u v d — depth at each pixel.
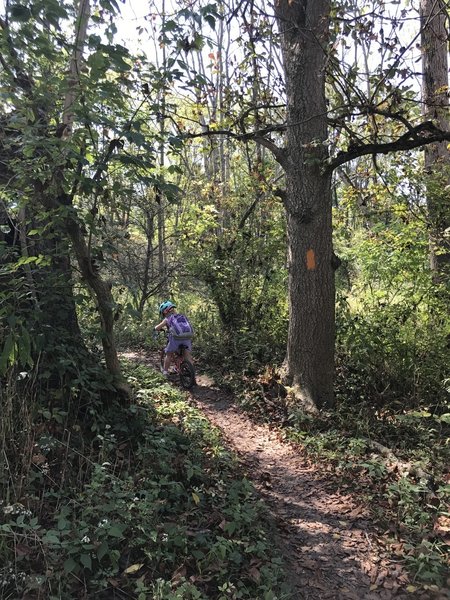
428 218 7.84
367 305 8.54
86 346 5.71
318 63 6.23
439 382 6.73
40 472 3.61
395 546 3.74
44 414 3.96
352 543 3.84
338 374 7.72
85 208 4.48
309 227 6.66
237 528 3.64
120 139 3.71
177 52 3.86
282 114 7.94
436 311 7.76
